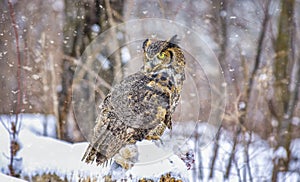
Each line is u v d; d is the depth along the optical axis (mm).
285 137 12352
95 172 6867
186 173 6738
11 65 12703
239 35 16516
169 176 6633
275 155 11648
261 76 12672
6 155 9133
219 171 10547
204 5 16719
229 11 17094
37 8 14836
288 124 12703
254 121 12102
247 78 12523
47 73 12359
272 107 12789
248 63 15062
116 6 11711
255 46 15625
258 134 12570
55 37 13352
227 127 11484
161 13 14516
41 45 12633
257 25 16766
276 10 15742
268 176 11156
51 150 8906
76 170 7902
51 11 14539
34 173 8398
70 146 9031
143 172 6566
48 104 12094
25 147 9258
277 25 15367
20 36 13883
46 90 12172
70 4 12156
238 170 10406
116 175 6621
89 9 11859
